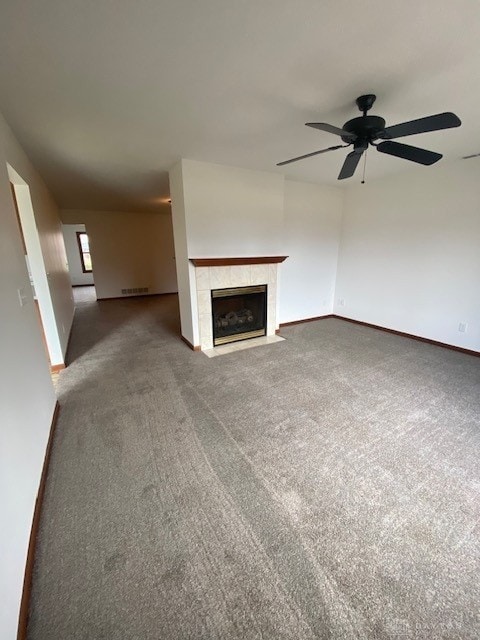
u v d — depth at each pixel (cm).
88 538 132
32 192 290
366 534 132
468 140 269
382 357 341
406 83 173
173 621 102
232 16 122
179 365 322
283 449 188
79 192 482
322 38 136
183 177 313
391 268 427
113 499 152
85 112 205
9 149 219
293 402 244
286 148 281
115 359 342
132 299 759
